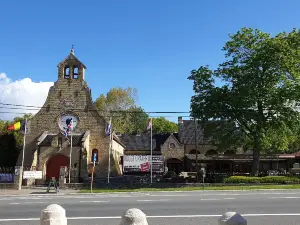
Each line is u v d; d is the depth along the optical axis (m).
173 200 18.95
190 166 55.00
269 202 17.38
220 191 26.34
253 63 34.25
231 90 36.09
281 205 16.14
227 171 56.81
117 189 30.19
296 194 22.45
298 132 35.62
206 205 16.36
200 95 37.16
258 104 35.25
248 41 37.00
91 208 15.79
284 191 25.64
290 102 34.38
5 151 47.16
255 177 33.84
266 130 35.47
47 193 27.17
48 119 42.38
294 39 35.56
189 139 58.66
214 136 36.69
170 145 58.09
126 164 37.88
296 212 13.94
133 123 81.69
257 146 35.59
